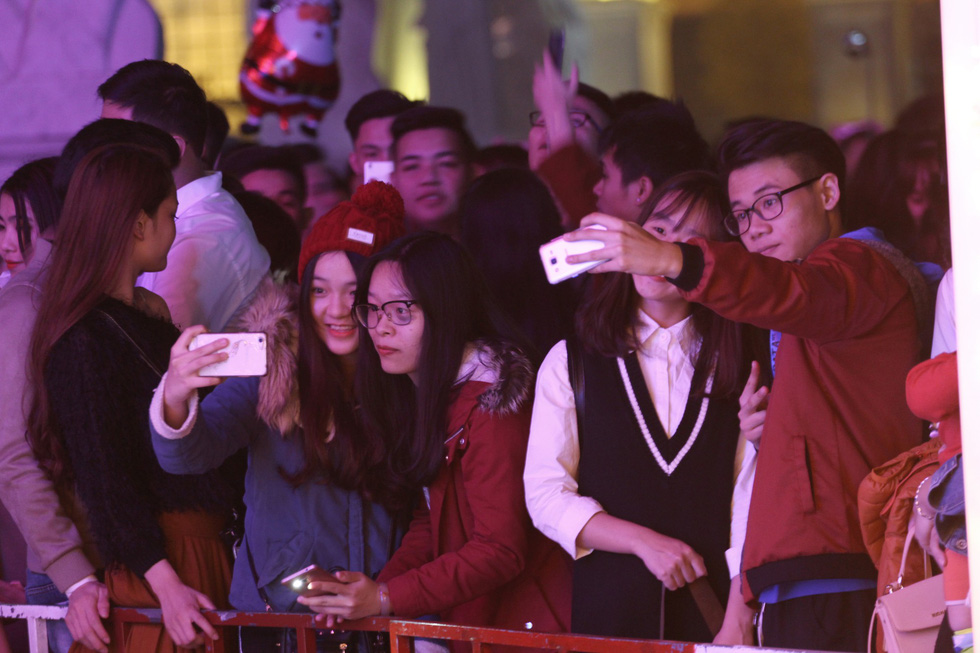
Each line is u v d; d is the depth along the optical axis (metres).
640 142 12.72
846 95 18.67
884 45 18.39
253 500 8.93
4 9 18.86
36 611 9.52
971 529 4.82
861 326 7.38
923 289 7.89
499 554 8.14
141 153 9.01
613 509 8.22
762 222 9.32
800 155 9.27
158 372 8.83
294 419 8.76
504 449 8.30
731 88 19.22
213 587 9.14
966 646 5.98
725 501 8.16
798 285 6.90
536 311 12.27
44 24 18.78
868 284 7.38
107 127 9.48
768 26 18.97
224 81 18.66
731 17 19.11
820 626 7.58
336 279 8.93
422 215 15.16
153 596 8.94
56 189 9.45
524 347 8.88
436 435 8.43
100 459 8.49
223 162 16.64
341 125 18.89
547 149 15.00
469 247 12.48
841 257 7.52
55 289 8.77
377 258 8.62
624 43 19.61
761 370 8.34
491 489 8.27
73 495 9.11
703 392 8.23
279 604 8.66
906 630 6.33
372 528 8.91
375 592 8.01
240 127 18.58
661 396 8.30
